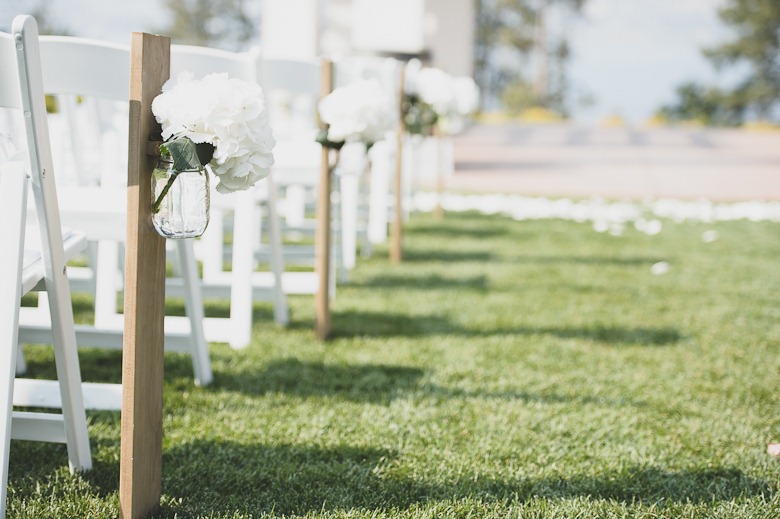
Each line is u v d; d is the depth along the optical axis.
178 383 2.91
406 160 6.86
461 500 2.12
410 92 5.17
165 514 1.98
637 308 4.16
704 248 5.91
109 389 2.54
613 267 5.18
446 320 3.86
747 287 4.68
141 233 1.79
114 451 2.30
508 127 17.52
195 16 28.98
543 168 11.05
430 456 2.37
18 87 1.76
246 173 1.81
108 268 3.19
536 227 6.75
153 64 1.79
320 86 3.39
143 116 1.76
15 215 1.80
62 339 2.01
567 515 2.05
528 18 34.72
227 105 1.75
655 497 2.17
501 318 3.91
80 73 2.09
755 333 3.76
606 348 3.48
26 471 2.20
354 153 4.58
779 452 2.44
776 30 32.69
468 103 5.84
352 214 4.96
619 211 7.77
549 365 3.23
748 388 3.03
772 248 5.95
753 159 12.19
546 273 4.96
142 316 1.83
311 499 2.11
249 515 2.01
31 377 2.92
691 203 8.39
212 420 2.58
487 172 10.63
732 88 33.16
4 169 1.81
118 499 2.05
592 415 2.71
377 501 2.11
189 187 1.77
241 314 3.32
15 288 1.79
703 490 2.21
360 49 15.21
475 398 2.85
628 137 15.50
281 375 3.03
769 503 2.13
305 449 2.39
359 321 3.79
